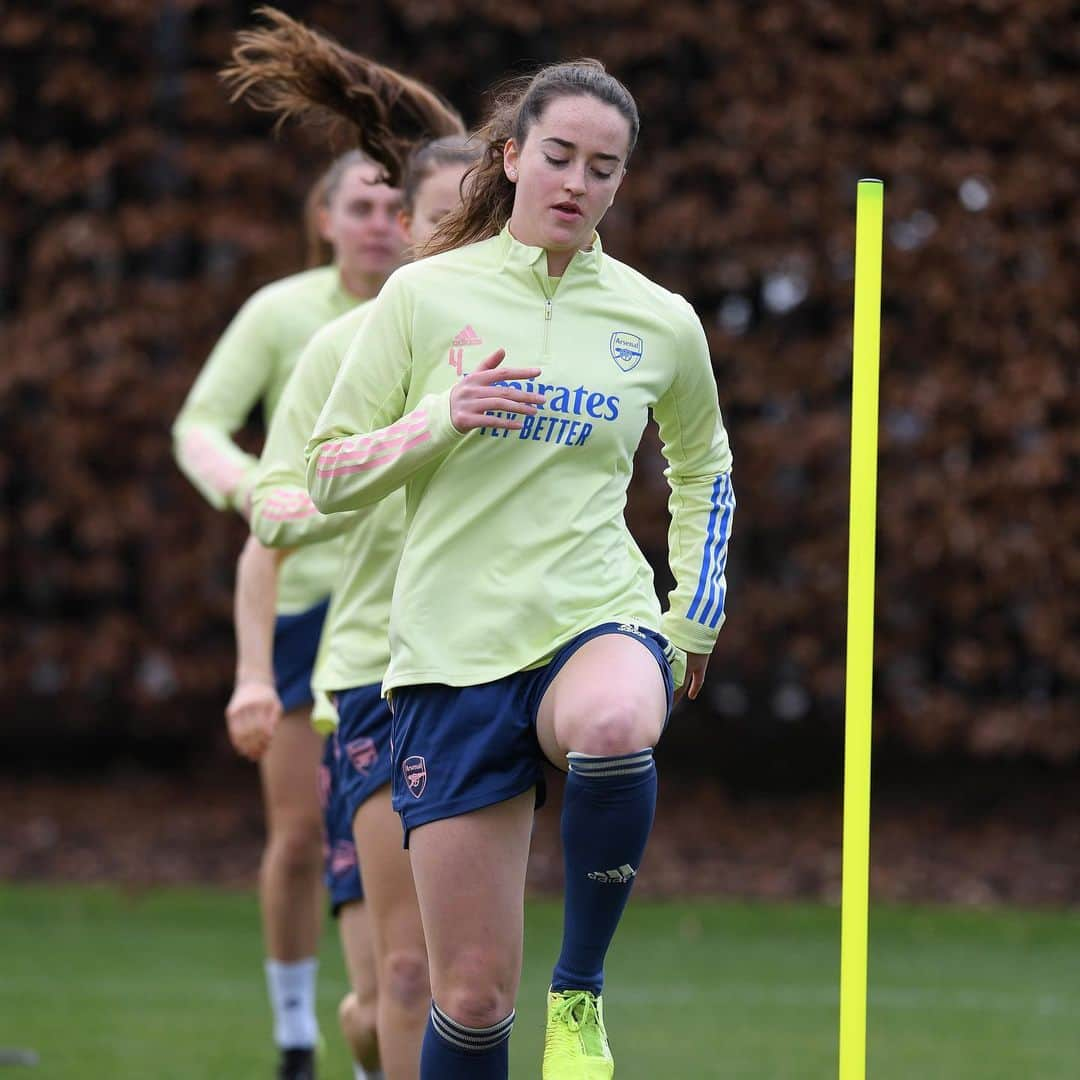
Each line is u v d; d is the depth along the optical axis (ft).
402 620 42.24
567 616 41.29
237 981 86.43
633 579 42.63
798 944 95.76
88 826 115.85
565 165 40.81
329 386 51.31
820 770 123.13
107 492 115.75
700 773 124.06
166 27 117.08
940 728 116.16
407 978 49.93
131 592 119.34
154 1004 81.15
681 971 89.25
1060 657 114.01
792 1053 72.43
